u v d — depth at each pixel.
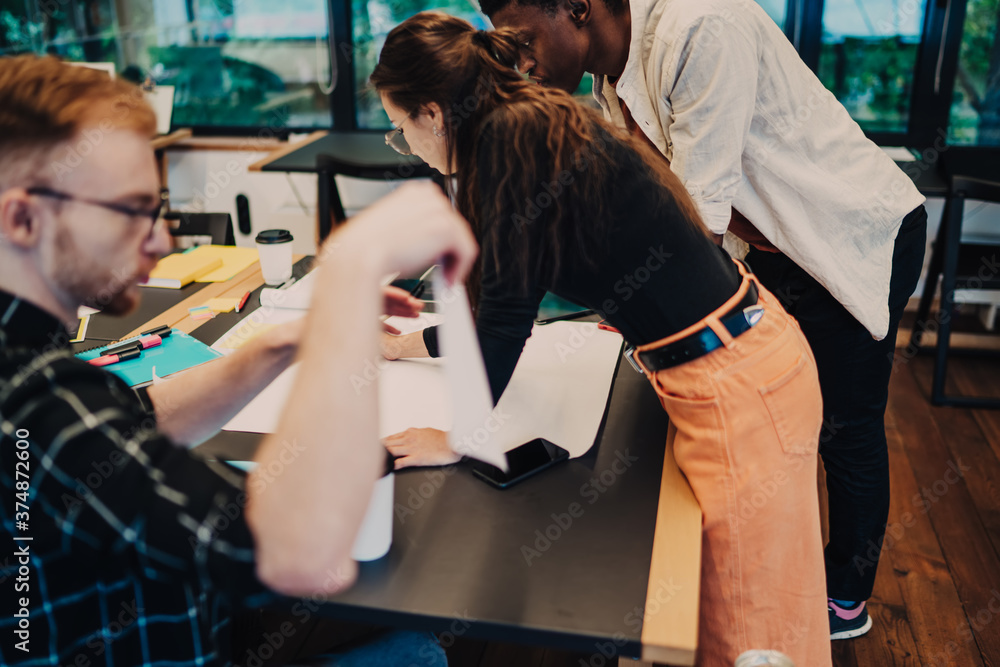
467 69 0.99
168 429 0.89
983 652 1.72
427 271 1.85
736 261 1.17
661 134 1.44
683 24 1.29
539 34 1.28
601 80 1.57
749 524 1.04
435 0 3.55
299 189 3.70
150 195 0.61
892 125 3.38
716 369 1.04
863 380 1.56
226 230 2.22
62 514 0.56
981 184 2.49
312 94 3.75
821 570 1.14
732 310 1.05
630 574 0.87
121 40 3.74
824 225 1.45
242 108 3.82
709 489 1.03
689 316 1.04
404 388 1.27
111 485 0.54
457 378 0.63
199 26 3.68
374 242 0.52
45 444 0.55
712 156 1.31
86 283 0.61
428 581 0.86
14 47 3.73
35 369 0.56
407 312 1.00
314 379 0.51
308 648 1.77
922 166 3.06
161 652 0.73
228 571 0.54
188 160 3.72
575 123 0.96
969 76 3.23
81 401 0.56
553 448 1.11
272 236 1.78
